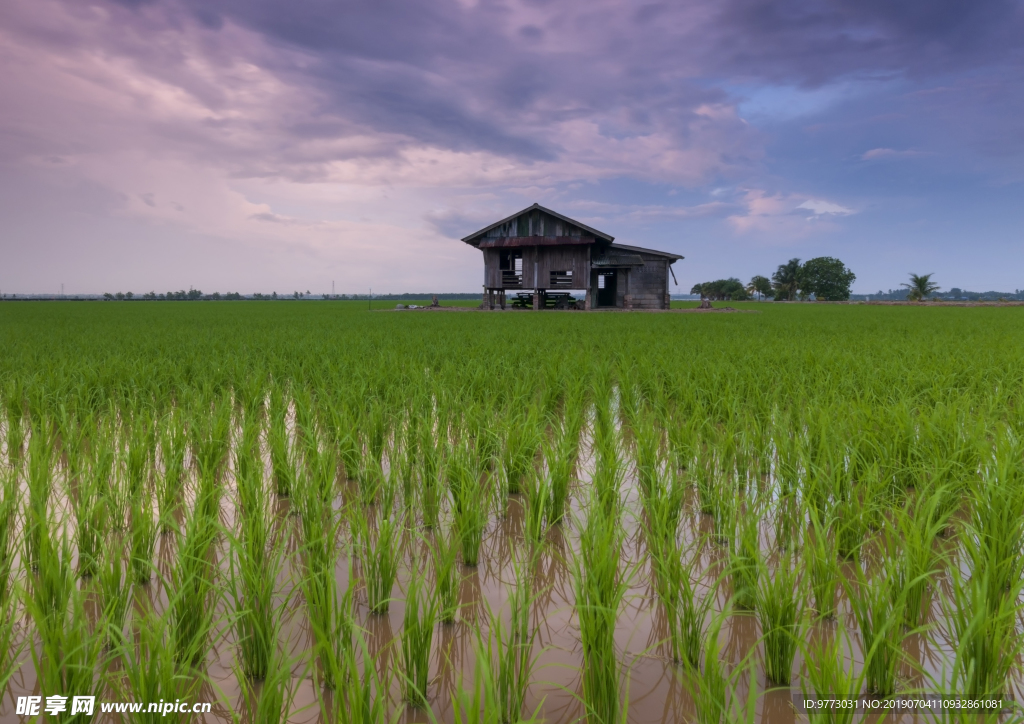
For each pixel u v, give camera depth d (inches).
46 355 438.0
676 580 109.2
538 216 1534.2
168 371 354.0
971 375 331.0
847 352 449.1
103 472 167.2
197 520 125.4
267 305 2539.4
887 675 95.3
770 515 168.9
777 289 5546.3
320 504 142.7
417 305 2130.9
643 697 96.8
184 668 91.5
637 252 1611.7
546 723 89.3
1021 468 149.9
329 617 99.2
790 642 98.9
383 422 225.8
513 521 171.3
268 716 81.2
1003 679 91.5
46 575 108.0
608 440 202.4
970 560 137.3
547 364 391.5
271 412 249.3
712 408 262.5
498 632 90.3
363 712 77.7
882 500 153.7
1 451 220.1
